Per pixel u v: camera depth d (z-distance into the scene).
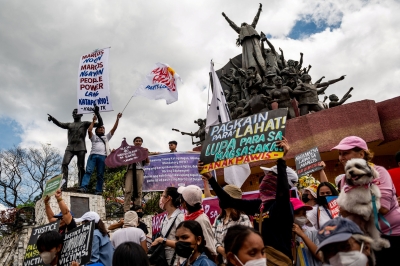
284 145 5.03
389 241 4.20
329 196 6.21
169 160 12.08
